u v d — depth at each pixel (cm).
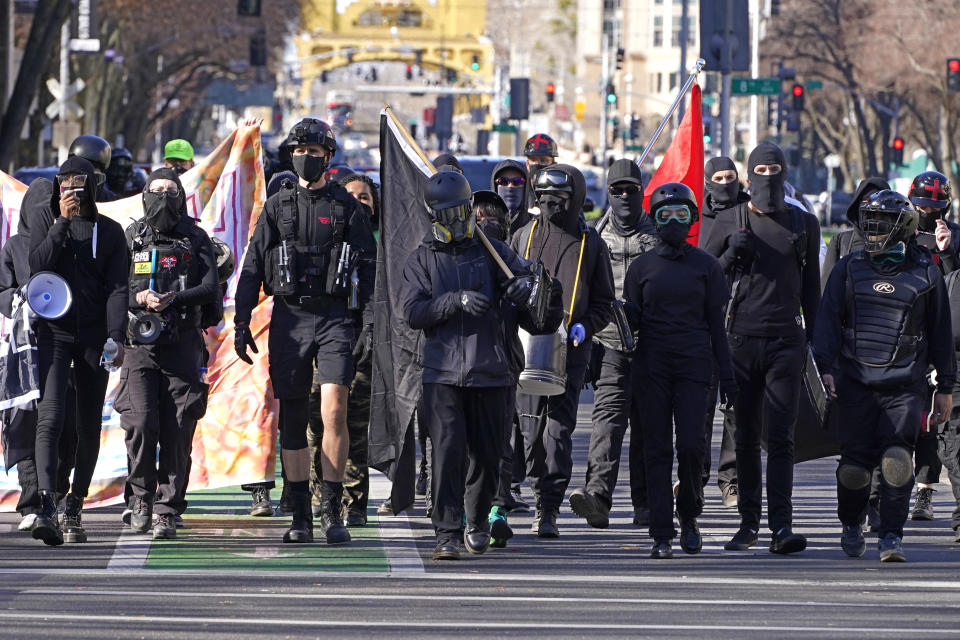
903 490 2217
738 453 2334
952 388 2262
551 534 2403
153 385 2338
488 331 2134
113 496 2592
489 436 2156
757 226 2316
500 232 2400
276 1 19575
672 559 2211
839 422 2258
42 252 2236
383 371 2292
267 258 2275
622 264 2617
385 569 2073
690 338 2216
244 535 2384
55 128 8612
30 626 1667
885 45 16262
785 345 2305
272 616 1739
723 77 5047
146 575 2003
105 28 13500
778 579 2045
